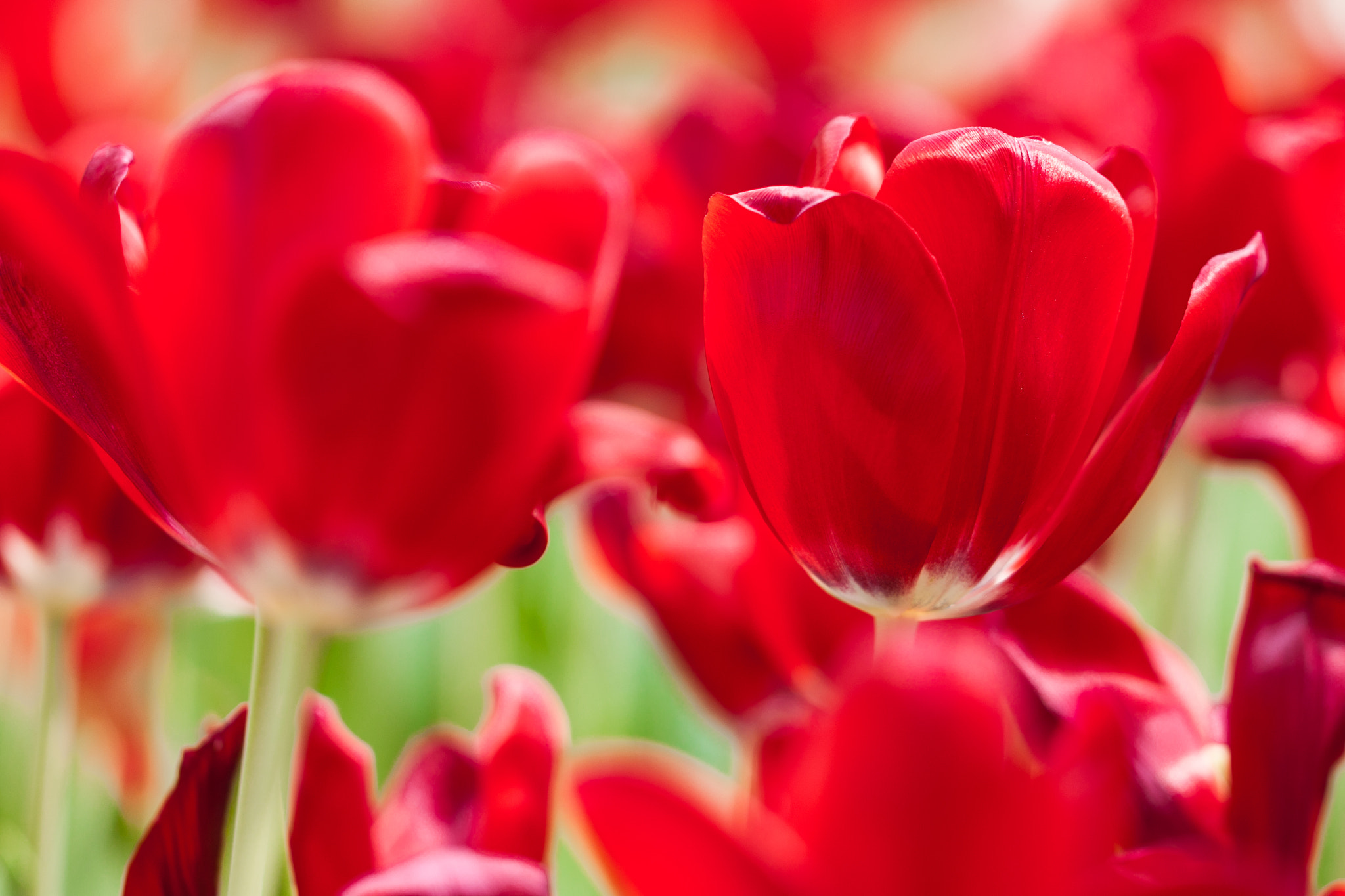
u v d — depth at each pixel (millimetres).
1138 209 616
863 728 544
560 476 629
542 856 627
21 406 696
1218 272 606
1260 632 636
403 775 644
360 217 604
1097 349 606
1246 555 1212
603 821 562
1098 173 604
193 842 626
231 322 603
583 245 616
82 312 606
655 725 1029
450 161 871
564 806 565
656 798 560
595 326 616
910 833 544
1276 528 1216
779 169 777
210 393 605
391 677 1032
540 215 617
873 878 546
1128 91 852
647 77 1640
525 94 1238
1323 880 875
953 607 622
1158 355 755
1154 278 760
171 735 962
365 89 605
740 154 776
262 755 628
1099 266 602
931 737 543
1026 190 598
